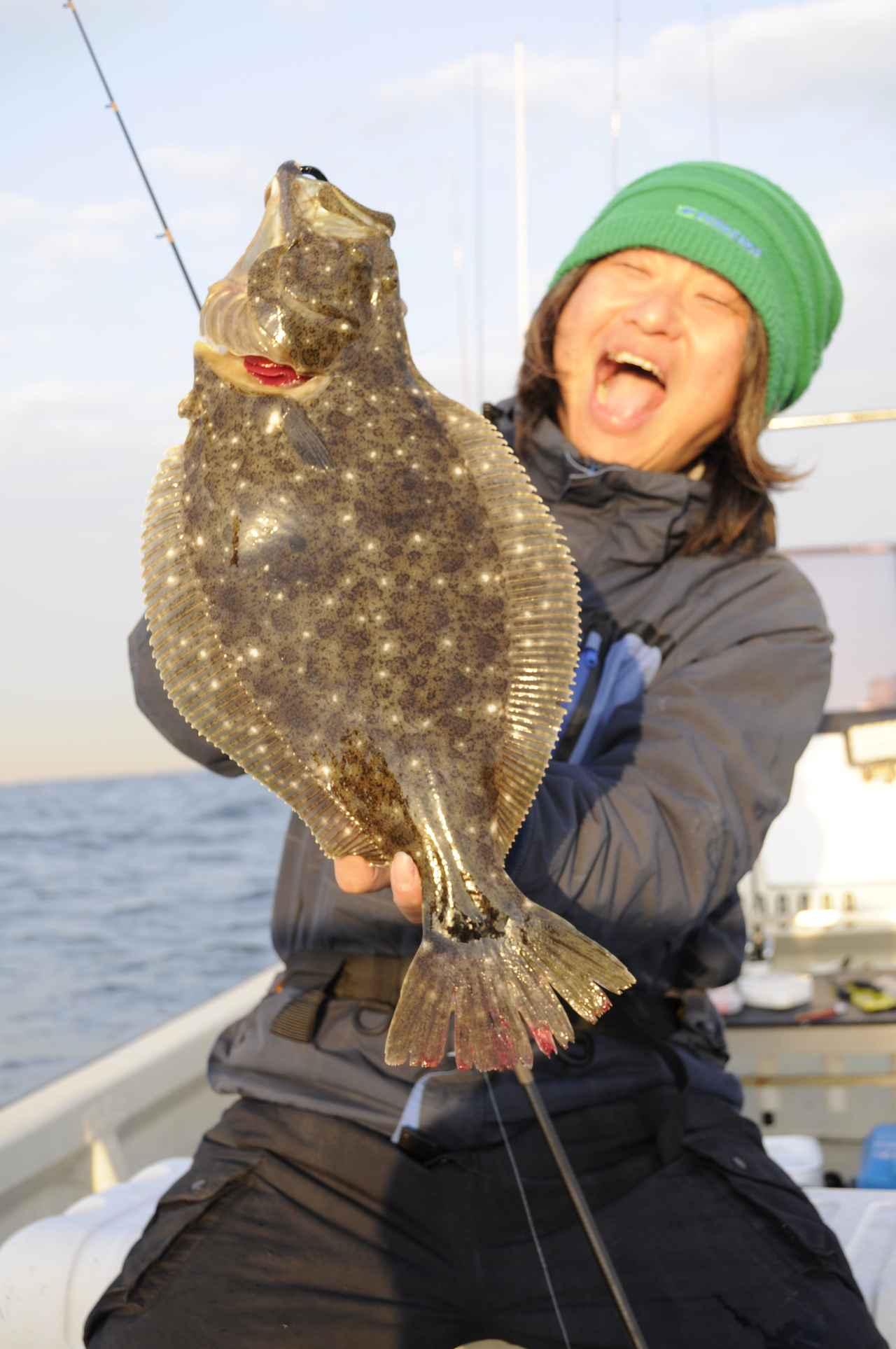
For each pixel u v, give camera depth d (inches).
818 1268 71.6
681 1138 75.2
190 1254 69.7
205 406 57.2
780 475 94.7
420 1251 70.5
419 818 55.4
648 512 90.6
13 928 596.4
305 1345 66.6
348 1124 73.4
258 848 858.1
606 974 51.9
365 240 56.8
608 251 94.5
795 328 96.3
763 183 97.7
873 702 153.9
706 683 85.2
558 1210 71.8
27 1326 81.9
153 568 57.9
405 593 56.2
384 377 57.2
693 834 73.5
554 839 66.8
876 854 147.5
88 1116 109.9
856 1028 126.2
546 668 57.1
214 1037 130.0
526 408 99.3
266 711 57.1
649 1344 68.6
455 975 53.2
